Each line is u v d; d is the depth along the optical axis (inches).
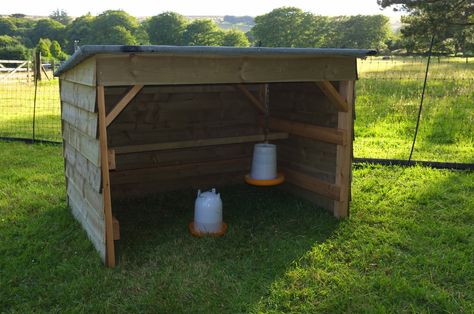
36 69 445.7
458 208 177.8
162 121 205.8
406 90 508.7
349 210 175.0
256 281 123.7
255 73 138.7
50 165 257.4
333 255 139.6
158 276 125.6
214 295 116.6
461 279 124.6
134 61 120.2
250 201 194.9
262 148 185.2
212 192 160.7
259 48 123.4
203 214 155.2
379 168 240.8
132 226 165.3
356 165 246.7
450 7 644.1
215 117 217.6
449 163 241.3
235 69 134.7
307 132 186.1
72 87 154.6
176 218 174.7
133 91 123.4
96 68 116.5
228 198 200.4
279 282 123.1
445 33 678.5
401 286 119.6
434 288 119.9
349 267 132.6
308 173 191.0
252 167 189.9
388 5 743.1
